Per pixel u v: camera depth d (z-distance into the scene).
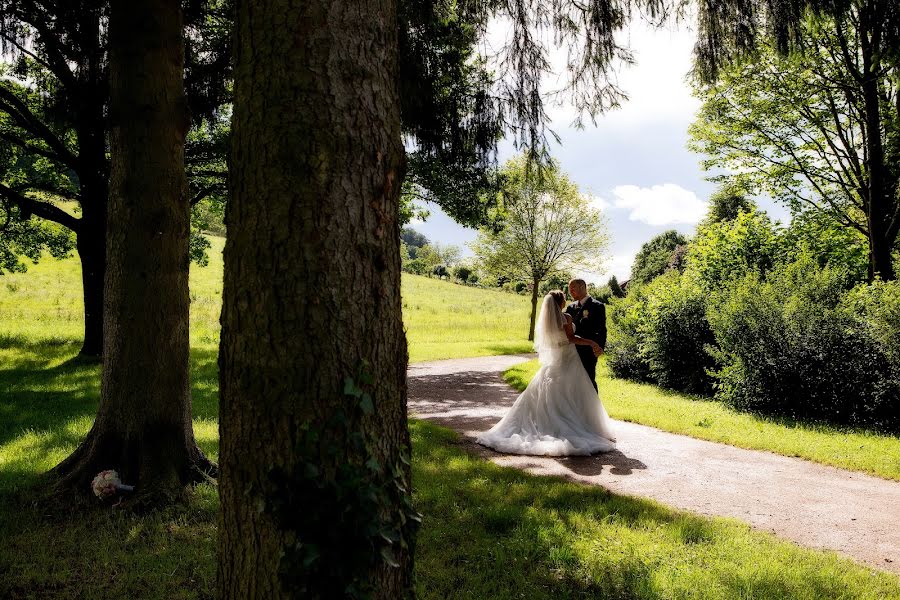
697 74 5.50
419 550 3.88
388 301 2.18
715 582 3.45
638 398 10.57
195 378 11.96
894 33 5.48
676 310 11.86
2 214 16.86
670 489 5.36
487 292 60.34
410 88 5.64
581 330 7.16
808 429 7.98
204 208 18.45
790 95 15.15
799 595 3.29
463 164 6.33
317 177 1.99
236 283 2.07
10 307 23.61
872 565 3.85
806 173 16.44
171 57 4.96
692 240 14.79
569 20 5.48
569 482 5.47
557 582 3.48
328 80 2.01
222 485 2.17
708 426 7.98
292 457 2.00
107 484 4.54
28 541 3.99
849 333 8.51
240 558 2.11
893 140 13.88
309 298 1.99
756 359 9.08
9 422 7.82
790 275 10.45
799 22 5.02
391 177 2.18
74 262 35.94
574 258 26.50
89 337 13.71
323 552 1.96
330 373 2.01
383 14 2.17
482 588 3.40
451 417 8.91
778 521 4.62
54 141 12.31
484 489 5.11
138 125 4.84
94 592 3.38
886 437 7.57
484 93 5.74
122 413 4.87
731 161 17.80
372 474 2.07
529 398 7.11
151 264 4.89
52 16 7.71
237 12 2.12
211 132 12.92
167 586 3.47
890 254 13.37
